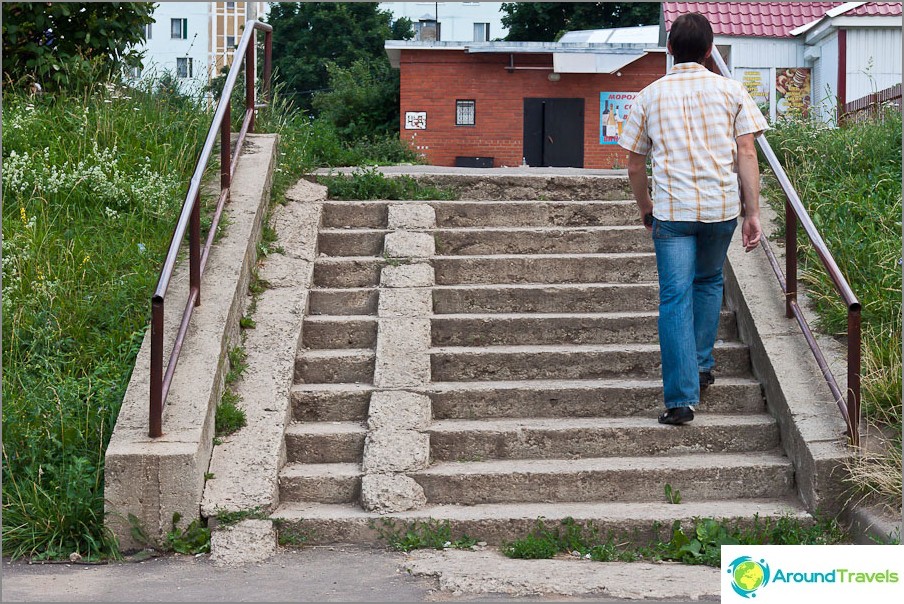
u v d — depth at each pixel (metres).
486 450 5.18
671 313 5.13
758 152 7.74
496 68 26.86
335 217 7.20
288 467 5.01
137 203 6.96
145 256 6.22
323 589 3.80
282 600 3.64
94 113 8.20
